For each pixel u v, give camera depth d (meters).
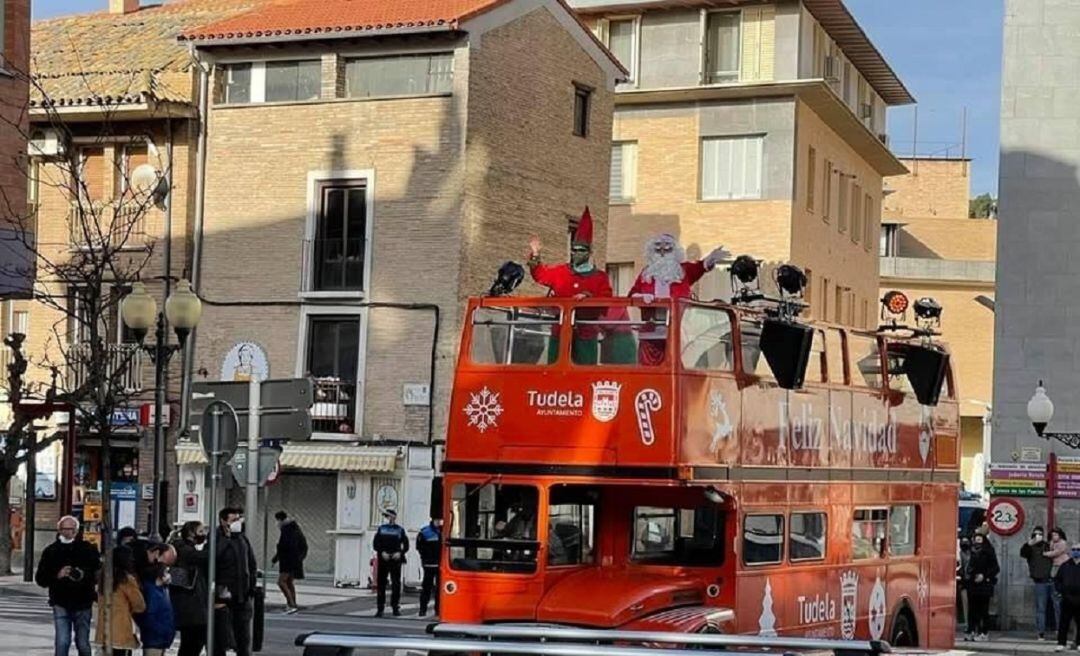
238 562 20.45
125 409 35.97
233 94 42.00
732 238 50.44
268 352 41.03
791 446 17.73
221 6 47.31
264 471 22.14
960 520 43.53
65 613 19.55
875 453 20.20
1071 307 34.19
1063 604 30.89
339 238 40.84
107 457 20.19
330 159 40.78
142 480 41.53
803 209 51.31
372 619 32.00
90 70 42.97
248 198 41.44
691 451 15.62
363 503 39.56
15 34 27.09
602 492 16.47
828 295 55.00
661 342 15.62
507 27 40.97
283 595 36.16
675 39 51.69
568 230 43.69
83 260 28.27
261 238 41.25
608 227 49.44
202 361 41.44
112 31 46.25
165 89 41.88
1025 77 34.59
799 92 49.94
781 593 17.31
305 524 40.28
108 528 19.36
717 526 16.30
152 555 19.45
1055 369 34.22
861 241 60.09
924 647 21.78
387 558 32.88
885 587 20.39
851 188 58.44
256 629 23.91
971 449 75.19
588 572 16.12
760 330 17.28
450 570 16.05
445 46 39.84
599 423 15.70
